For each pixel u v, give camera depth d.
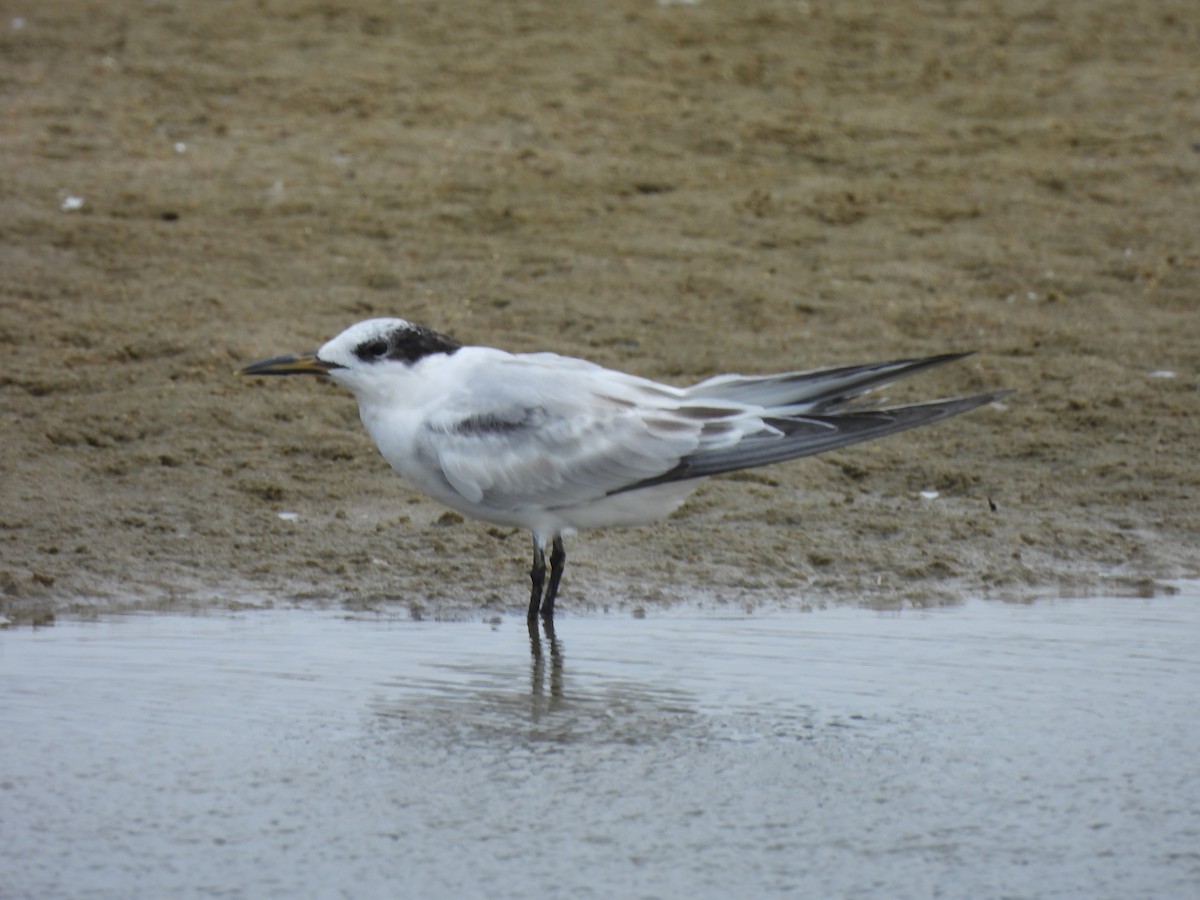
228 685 9.91
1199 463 14.67
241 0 24.95
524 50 23.44
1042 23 24.91
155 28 23.88
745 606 11.83
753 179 20.05
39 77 22.16
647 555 12.80
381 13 24.56
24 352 15.53
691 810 8.21
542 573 11.43
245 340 16.03
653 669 10.36
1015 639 10.99
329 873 7.50
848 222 19.08
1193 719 9.48
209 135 20.72
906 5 25.38
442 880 7.45
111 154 19.98
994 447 14.97
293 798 8.30
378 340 11.38
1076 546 13.17
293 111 21.45
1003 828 8.03
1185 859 7.74
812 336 16.67
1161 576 12.65
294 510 13.46
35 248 17.48
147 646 10.64
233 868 7.54
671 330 16.72
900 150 20.84
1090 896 7.37
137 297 16.72
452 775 8.60
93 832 7.89
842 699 9.78
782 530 13.35
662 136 21.03
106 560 12.26
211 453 14.27
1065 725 9.38
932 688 9.99
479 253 18.08
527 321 16.75
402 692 9.85
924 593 12.16
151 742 8.98
